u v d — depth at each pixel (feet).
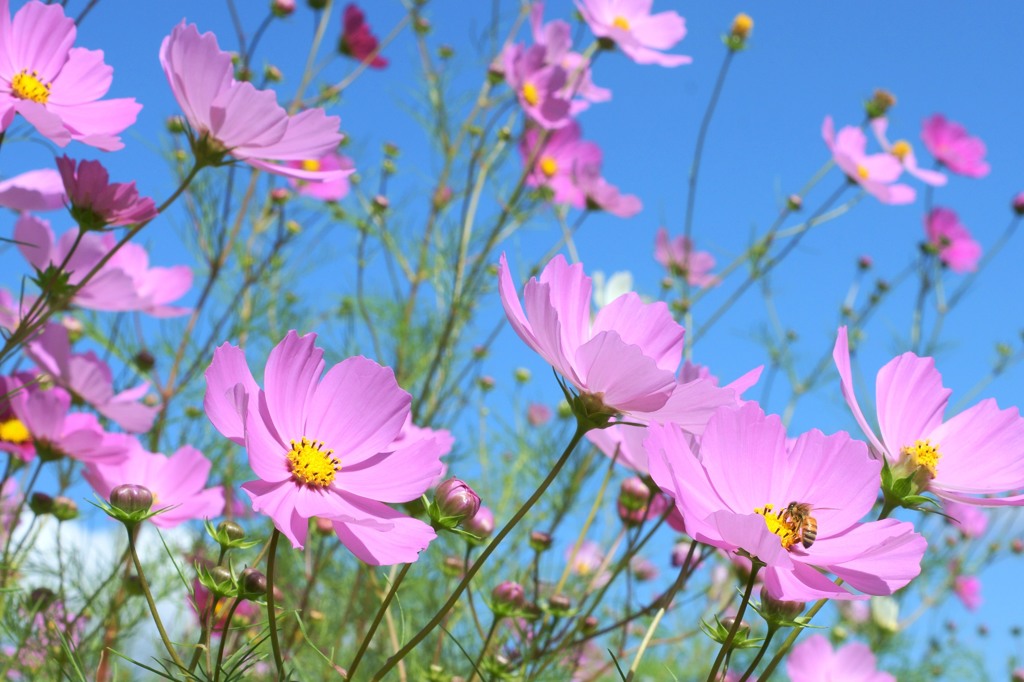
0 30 1.86
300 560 2.98
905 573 1.39
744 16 3.86
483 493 3.78
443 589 2.97
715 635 1.62
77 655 1.95
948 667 5.29
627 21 3.86
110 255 1.84
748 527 1.33
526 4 4.39
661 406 1.45
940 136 5.07
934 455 1.63
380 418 1.52
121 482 2.08
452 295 3.82
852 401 1.58
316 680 2.44
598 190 3.86
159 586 2.68
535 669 2.24
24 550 2.27
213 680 1.55
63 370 2.36
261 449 1.42
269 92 1.76
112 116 1.93
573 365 1.47
